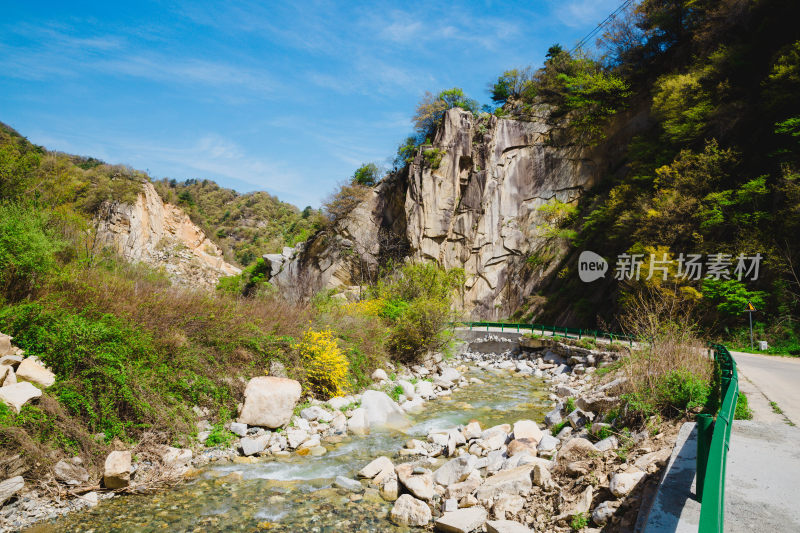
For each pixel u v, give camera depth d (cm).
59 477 659
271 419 964
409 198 4575
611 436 682
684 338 932
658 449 577
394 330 1848
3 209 979
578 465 605
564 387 1437
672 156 2991
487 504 614
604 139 4181
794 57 2325
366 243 4897
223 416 952
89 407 768
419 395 1441
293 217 13325
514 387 1683
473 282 4338
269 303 1539
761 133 2556
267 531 582
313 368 1241
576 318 3494
